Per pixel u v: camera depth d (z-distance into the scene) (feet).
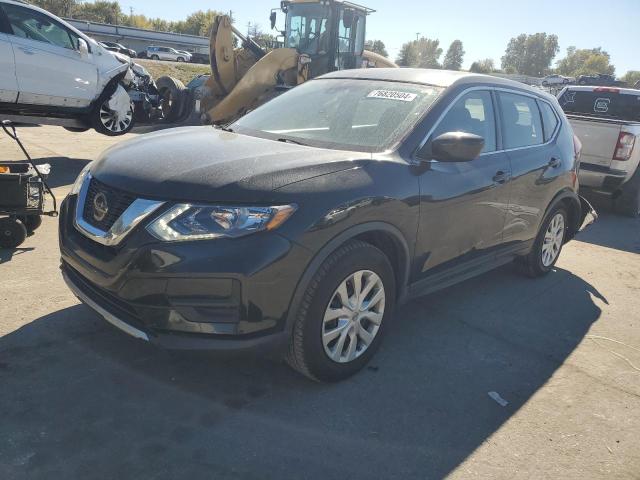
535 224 15.52
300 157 10.00
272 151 10.35
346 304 9.96
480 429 9.41
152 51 188.24
